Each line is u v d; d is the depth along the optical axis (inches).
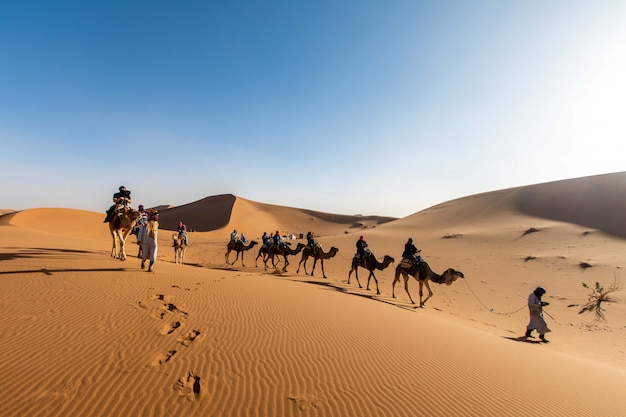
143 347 243.3
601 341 551.8
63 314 286.7
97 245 1079.0
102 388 189.8
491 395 234.4
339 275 1085.1
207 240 2397.9
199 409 181.0
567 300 787.4
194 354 240.7
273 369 231.6
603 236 1397.6
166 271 541.6
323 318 365.4
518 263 1158.3
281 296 454.6
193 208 4456.2
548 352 391.2
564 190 2338.8
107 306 317.1
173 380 205.0
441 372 261.0
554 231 1568.7
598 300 738.8
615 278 896.9
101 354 226.4
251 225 3880.4
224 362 233.6
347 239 1836.9
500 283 962.7
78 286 374.3
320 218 4891.7
